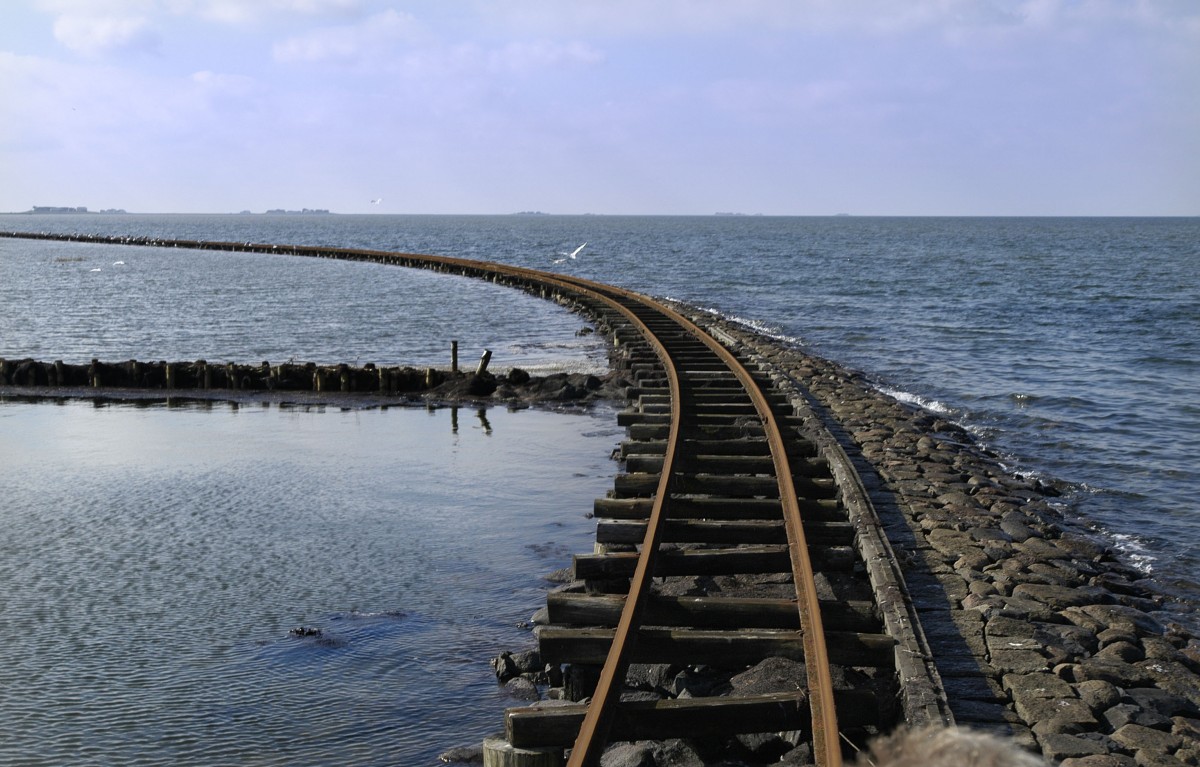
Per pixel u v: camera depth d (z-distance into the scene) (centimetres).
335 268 7481
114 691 670
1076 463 1563
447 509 1142
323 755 588
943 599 744
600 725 498
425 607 830
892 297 5222
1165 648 669
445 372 2145
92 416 1806
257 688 675
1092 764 488
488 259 9512
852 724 543
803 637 615
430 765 575
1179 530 1186
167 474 1312
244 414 1836
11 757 582
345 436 1608
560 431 1666
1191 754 504
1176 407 2080
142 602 838
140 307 4375
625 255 10412
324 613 816
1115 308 4538
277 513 1120
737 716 536
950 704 562
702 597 696
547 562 949
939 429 1719
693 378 1875
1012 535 978
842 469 1105
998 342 3288
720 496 1045
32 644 747
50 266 7794
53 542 1005
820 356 2927
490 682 686
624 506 934
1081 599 771
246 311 4191
